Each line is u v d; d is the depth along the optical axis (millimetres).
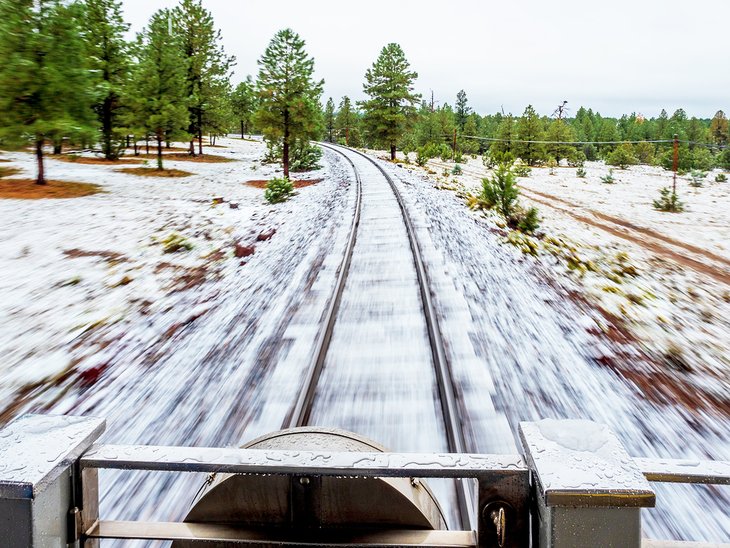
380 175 30672
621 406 5266
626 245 18250
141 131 36156
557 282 10195
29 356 6871
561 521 1251
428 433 4598
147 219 18312
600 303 9000
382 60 57625
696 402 5473
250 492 1679
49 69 22281
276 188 23344
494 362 6059
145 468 1452
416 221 14734
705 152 83688
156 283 10508
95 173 33188
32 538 1287
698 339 7711
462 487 3709
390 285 8914
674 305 10008
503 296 8797
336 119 121812
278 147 41250
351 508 1708
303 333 6879
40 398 5652
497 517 1396
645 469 1404
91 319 8328
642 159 92000
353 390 5371
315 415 4953
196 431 4762
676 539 3420
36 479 1265
